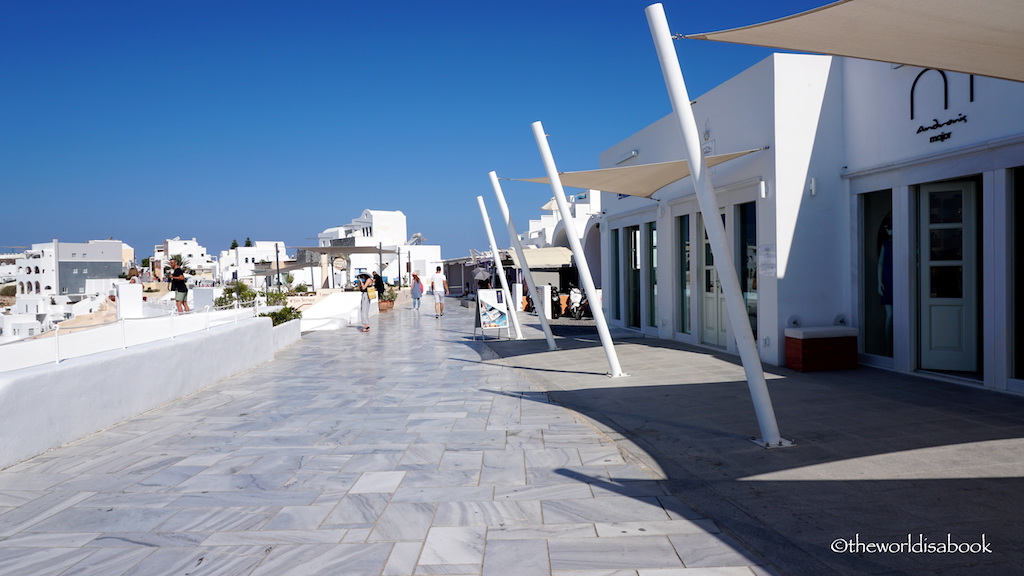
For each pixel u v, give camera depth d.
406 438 6.25
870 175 8.95
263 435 6.48
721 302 11.28
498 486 4.76
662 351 11.62
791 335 9.02
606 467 5.18
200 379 9.31
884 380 8.05
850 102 9.28
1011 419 5.92
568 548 3.65
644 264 14.70
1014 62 4.91
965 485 4.35
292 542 3.81
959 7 3.80
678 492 4.56
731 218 10.81
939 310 8.22
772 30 4.37
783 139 9.24
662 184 10.47
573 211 29.11
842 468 4.84
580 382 9.09
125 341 7.97
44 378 5.88
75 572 3.46
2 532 4.03
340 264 44.59
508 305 15.61
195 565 3.53
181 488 4.84
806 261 9.38
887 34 4.33
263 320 12.50
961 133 7.45
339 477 5.04
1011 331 7.06
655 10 5.51
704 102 11.39
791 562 3.40
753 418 6.50
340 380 10.08
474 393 8.66
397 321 23.50
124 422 7.17
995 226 7.07
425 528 3.98
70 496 4.68
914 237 8.33
